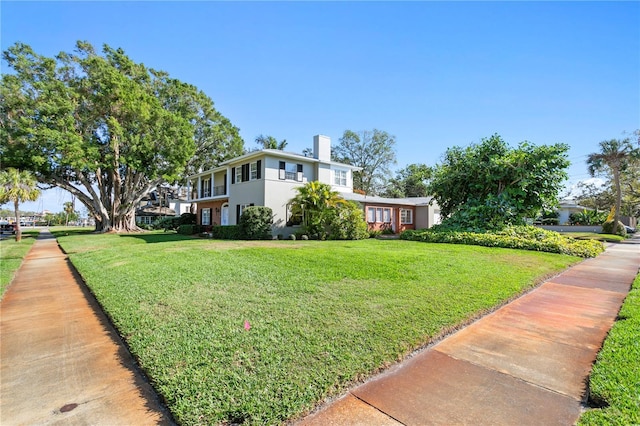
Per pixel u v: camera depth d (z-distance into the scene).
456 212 17.47
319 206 16.78
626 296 5.67
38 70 22.77
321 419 2.31
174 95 28.56
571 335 3.90
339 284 6.00
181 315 4.38
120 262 9.12
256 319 4.16
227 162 21.08
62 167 25.58
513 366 3.12
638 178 30.03
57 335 4.15
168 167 25.42
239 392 2.55
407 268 7.45
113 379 2.99
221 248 11.34
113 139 23.80
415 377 2.91
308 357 3.12
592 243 12.77
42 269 9.49
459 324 4.16
